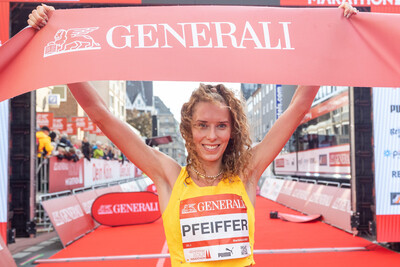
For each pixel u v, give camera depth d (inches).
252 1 157.9
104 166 449.1
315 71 56.8
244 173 54.9
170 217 51.9
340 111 303.6
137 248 196.9
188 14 57.7
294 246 195.8
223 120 50.8
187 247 50.6
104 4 165.2
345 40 59.0
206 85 53.9
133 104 1838.1
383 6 160.6
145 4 161.5
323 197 293.9
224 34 56.7
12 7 172.2
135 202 276.5
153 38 56.0
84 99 52.7
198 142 51.6
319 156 350.0
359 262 163.0
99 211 266.1
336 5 159.2
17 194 202.7
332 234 227.5
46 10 58.2
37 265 168.9
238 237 51.0
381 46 59.2
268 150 57.6
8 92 55.1
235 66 55.2
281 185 446.3
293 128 58.3
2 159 173.2
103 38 56.0
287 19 58.9
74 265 167.2
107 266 162.7
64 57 55.2
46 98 706.2
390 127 185.2
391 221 183.9
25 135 203.9
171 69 54.3
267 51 56.7
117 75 53.5
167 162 55.3
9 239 177.5
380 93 185.2
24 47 57.1
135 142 54.0
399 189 184.9
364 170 210.7
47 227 286.5
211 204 51.5
